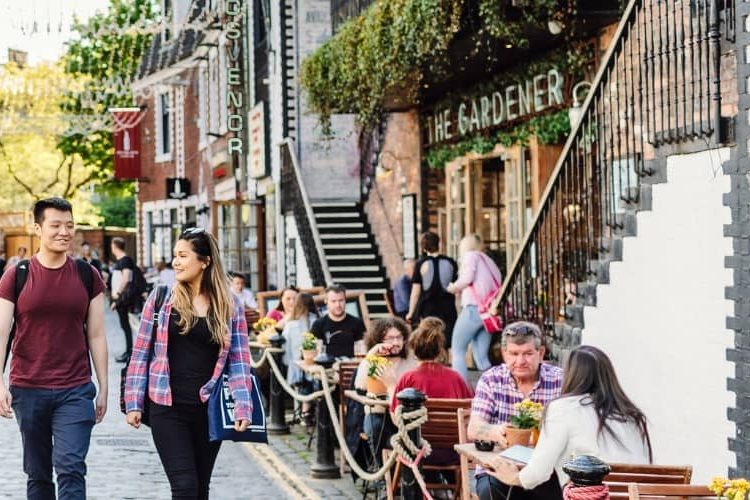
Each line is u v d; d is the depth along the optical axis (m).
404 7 18.23
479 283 16.78
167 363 8.36
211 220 42.66
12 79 46.56
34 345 8.69
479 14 16.55
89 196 66.56
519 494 8.48
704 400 10.31
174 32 38.03
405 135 27.28
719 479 5.81
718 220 10.14
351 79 22.03
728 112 10.56
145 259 51.81
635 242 11.57
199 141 44.59
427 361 10.70
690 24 10.70
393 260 28.56
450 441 10.31
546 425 7.45
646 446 7.40
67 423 8.66
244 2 37.47
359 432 12.30
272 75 34.09
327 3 33.22
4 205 67.06
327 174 32.75
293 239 31.08
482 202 23.66
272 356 16.12
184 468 8.28
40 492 8.88
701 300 10.39
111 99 49.62
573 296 13.78
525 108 20.47
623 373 11.81
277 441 15.63
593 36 17.95
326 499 11.74
